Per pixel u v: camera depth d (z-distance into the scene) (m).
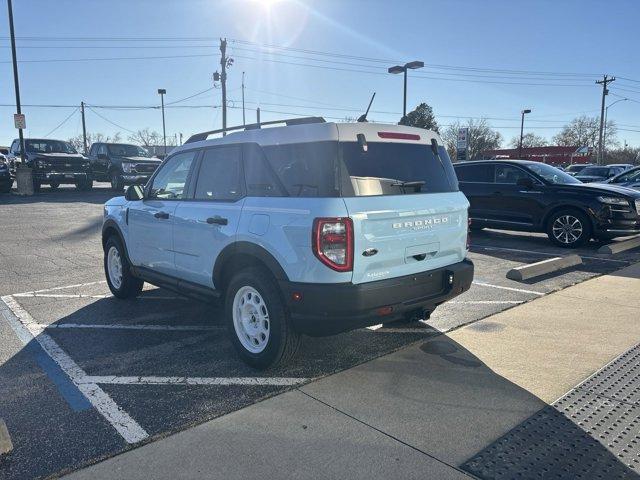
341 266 3.56
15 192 22.22
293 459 2.90
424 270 4.13
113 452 2.98
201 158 4.85
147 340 4.89
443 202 4.28
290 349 3.97
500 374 4.05
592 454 2.96
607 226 9.36
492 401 3.60
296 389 3.80
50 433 3.19
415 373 4.08
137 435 3.16
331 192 3.64
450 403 3.57
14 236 11.36
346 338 4.88
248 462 2.87
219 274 4.45
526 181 10.18
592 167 22.70
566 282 7.03
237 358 4.42
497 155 73.38
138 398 3.66
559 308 5.82
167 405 3.55
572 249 9.70
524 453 2.97
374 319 3.79
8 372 4.14
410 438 3.12
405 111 26.94
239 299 4.25
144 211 5.46
